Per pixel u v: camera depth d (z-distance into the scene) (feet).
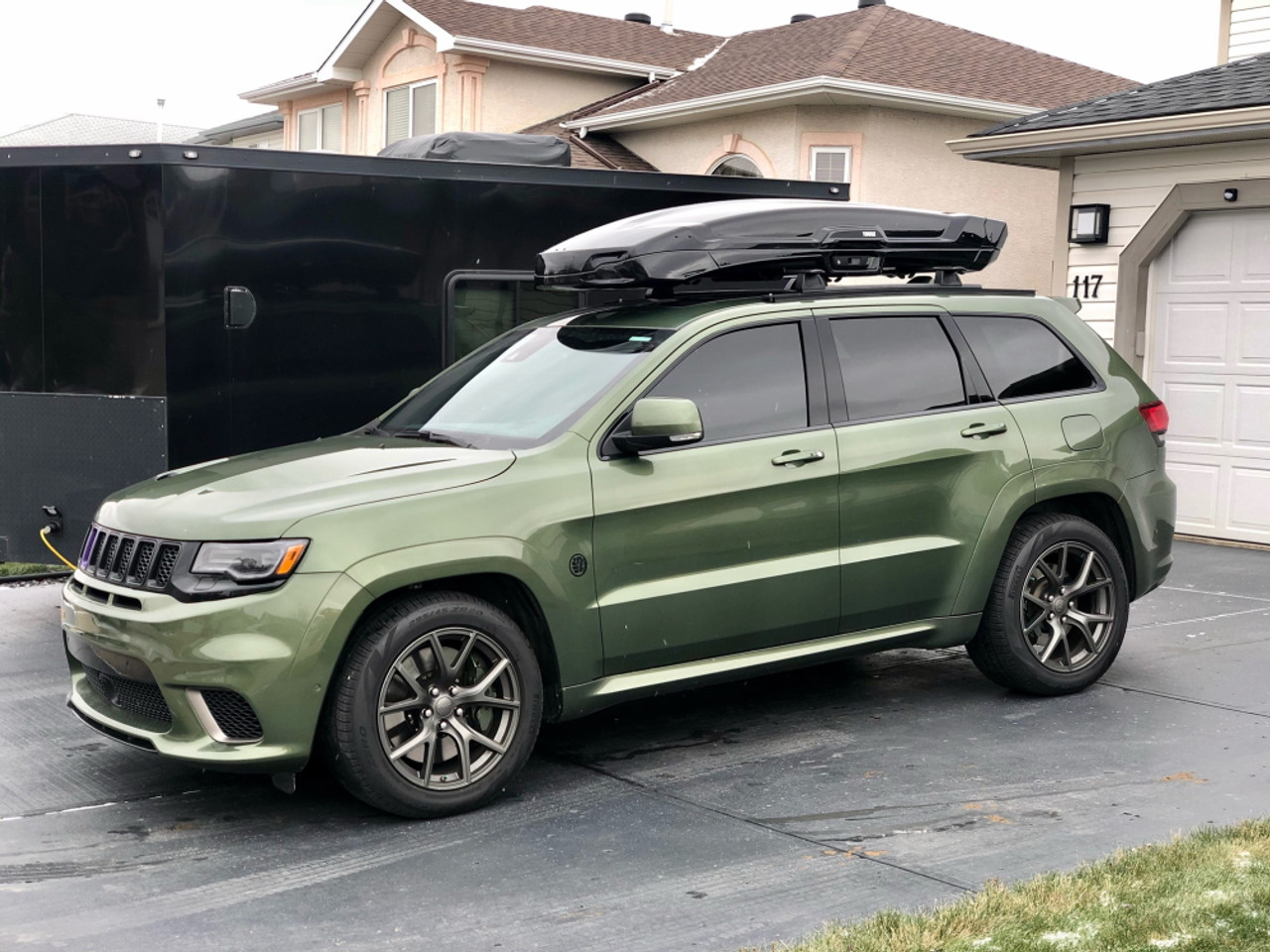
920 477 18.88
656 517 16.90
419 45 72.13
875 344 19.24
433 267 27.04
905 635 19.07
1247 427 35.99
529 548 15.98
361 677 15.07
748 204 20.26
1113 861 13.56
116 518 16.40
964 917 12.17
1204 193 36.06
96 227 24.47
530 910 13.14
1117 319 38.42
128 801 16.70
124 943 12.51
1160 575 21.53
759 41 69.87
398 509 15.40
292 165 25.30
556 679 16.57
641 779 17.22
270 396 25.39
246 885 13.94
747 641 17.80
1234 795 16.15
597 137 69.10
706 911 13.00
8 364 25.14
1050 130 37.70
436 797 15.66
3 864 14.62
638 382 17.29
